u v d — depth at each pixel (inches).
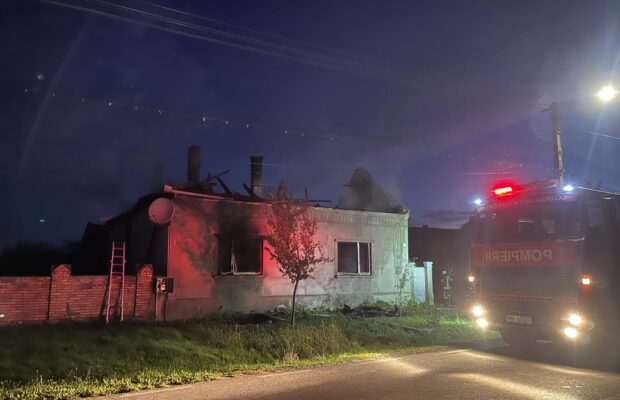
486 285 441.4
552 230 398.3
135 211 751.7
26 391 296.5
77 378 334.3
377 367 373.7
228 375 351.6
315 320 619.8
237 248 677.9
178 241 623.5
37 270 1025.5
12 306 486.9
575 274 377.7
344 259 782.5
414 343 501.0
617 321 385.1
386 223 833.5
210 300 639.8
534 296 401.7
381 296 808.3
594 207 393.7
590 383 312.0
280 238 579.5
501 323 426.0
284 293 708.0
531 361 393.1
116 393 297.6
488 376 335.3
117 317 549.0
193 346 449.1
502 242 432.5
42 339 426.9
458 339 527.8
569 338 386.6
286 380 331.3
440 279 1073.5
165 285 587.8
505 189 432.8
